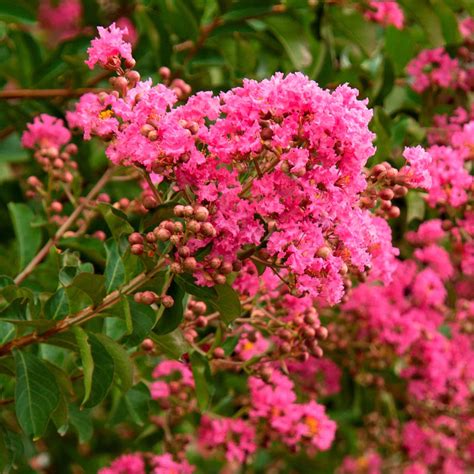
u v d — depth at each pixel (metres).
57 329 0.93
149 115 0.87
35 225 1.10
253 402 1.09
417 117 1.26
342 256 0.88
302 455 1.40
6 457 1.00
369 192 0.92
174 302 0.92
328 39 1.18
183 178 0.87
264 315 1.02
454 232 1.12
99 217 1.10
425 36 1.24
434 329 1.22
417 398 1.29
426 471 1.38
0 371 0.96
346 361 1.27
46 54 1.28
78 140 1.19
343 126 0.85
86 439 1.05
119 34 0.89
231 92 0.87
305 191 0.86
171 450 1.17
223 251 0.88
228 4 1.15
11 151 1.26
